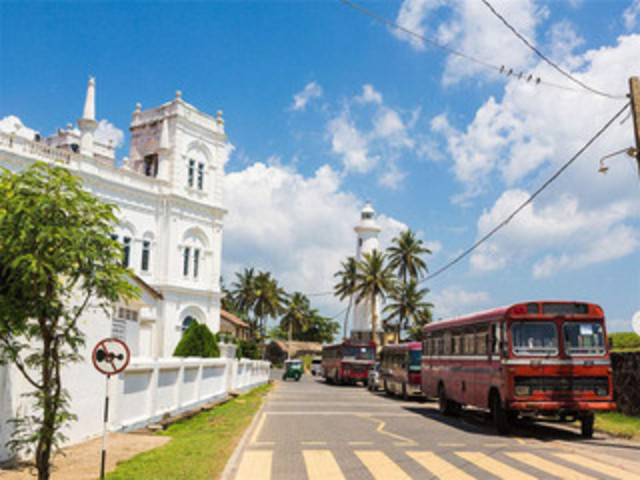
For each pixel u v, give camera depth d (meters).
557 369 14.99
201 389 23.48
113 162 47.19
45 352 7.53
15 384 10.61
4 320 7.11
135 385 16.27
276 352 108.94
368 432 15.65
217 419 18.53
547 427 17.56
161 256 39.66
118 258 8.11
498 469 10.29
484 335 16.94
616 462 11.20
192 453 11.49
